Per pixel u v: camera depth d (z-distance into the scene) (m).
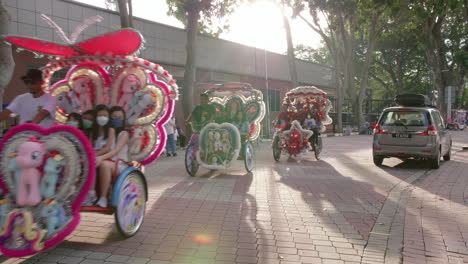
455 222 5.11
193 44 15.76
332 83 38.62
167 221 4.98
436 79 25.41
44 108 4.41
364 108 43.50
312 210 5.68
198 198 6.34
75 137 3.54
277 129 11.96
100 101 5.13
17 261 3.55
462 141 23.02
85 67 5.12
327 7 24.50
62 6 14.78
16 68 13.13
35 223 3.38
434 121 10.49
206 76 21.91
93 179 3.63
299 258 3.79
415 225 4.96
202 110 8.79
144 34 18.08
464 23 34.97
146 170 9.62
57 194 3.47
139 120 5.02
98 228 4.61
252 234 4.51
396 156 10.53
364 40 39.22
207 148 8.55
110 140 4.30
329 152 15.00
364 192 7.07
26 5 13.67
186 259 3.69
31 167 3.32
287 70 30.97
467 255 3.94
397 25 28.98
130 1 13.60
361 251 4.01
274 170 9.74
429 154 10.14
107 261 3.58
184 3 15.61
